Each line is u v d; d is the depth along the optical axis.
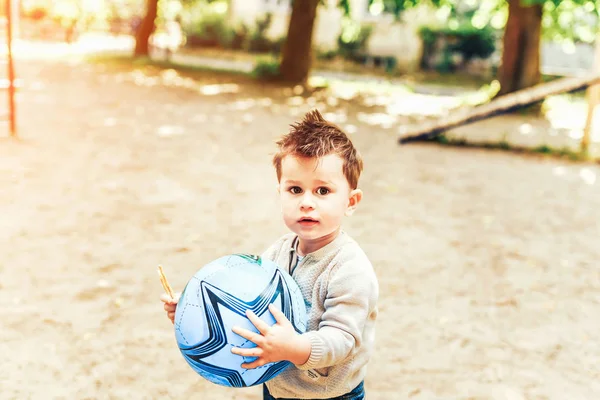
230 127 11.63
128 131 10.43
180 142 9.89
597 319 4.41
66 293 4.31
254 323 1.64
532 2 15.35
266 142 10.41
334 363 1.73
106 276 4.65
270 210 6.65
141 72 19.69
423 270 5.21
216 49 30.84
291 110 14.56
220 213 6.42
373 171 9.00
